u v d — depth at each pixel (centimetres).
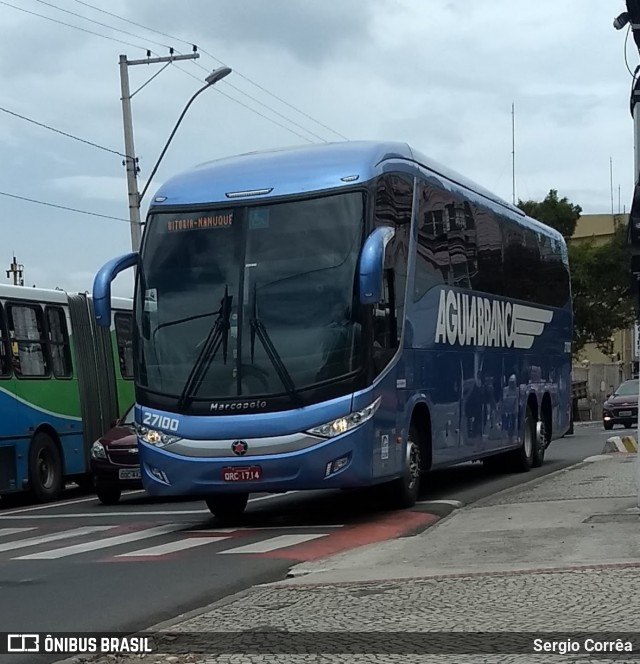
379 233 1290
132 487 1892
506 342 1917
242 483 1304
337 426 1288
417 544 1159
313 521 1443
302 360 1302
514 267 1989
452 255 1645
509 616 789
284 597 904
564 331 2359
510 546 1105
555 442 3091
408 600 862
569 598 837
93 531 1462
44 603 918
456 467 2269
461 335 1669
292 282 1326
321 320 1309
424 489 1805
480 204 1817
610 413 3959
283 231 1345
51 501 2011
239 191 1377
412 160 1513
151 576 1037
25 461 1944
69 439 2088
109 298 1416
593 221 7181
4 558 1212
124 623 833
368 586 929
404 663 677
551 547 1084
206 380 1328
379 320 1349
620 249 5459
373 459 1318
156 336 1364
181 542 1288
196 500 1917
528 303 2070
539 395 2136
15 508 1920
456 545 1134
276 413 1298
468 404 1695
